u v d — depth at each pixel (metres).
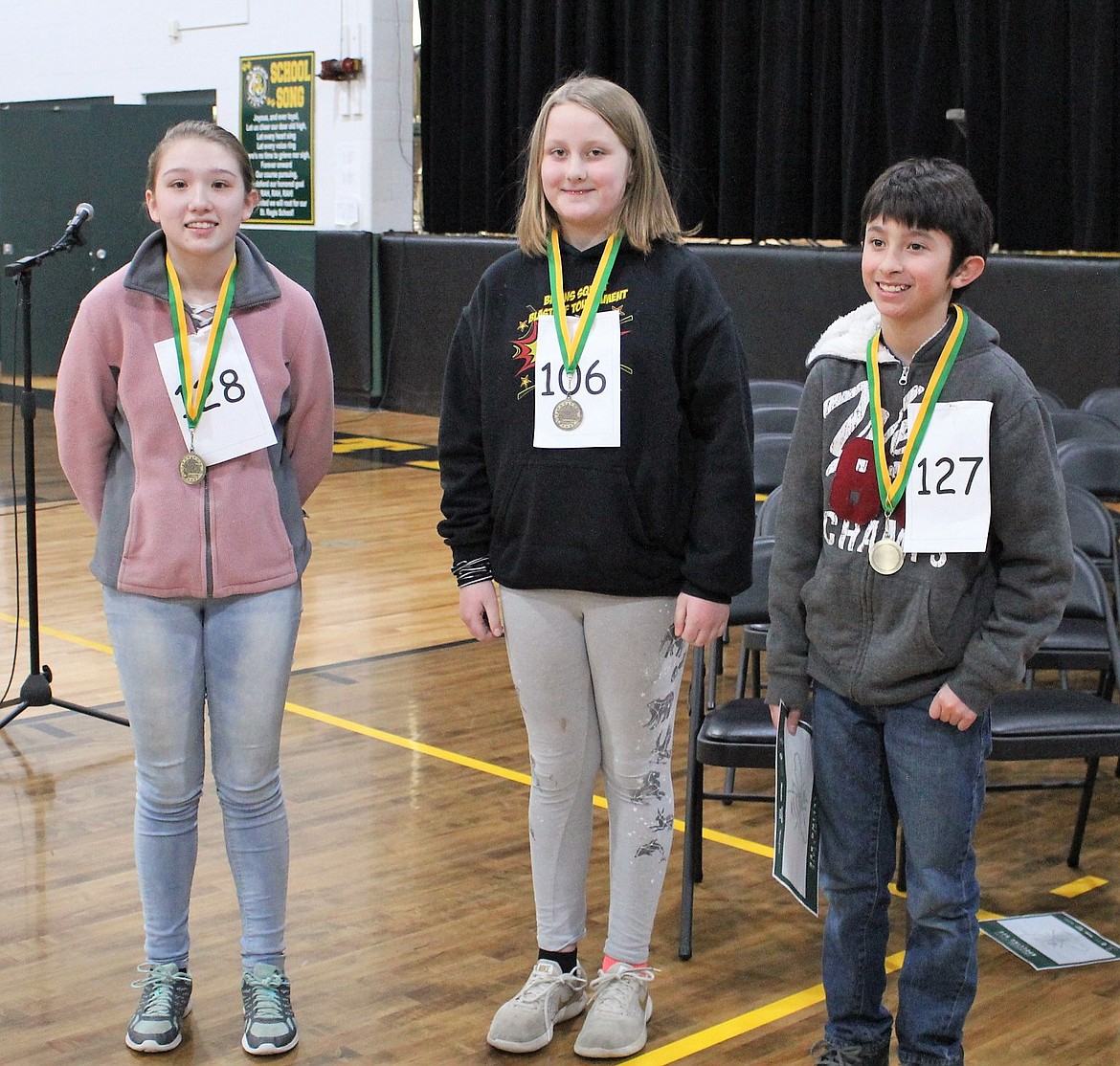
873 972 2.22
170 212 2.22
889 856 2.21
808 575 2.21
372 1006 2.60
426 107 10.51
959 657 2.08
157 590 2.31
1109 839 3.43
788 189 8.44
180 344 2.28
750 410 2.31
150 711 2.35
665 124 9.08
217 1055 2.43
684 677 4.66
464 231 10.44
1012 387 2.04
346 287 10.89
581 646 2.37
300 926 2.92
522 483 2.29
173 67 11.88
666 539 2.29
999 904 3.07
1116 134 7.20
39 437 9.38
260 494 2.34
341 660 4.88
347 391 11.07
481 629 2.44
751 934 2.92
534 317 2.29
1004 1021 2.56
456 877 3.17
